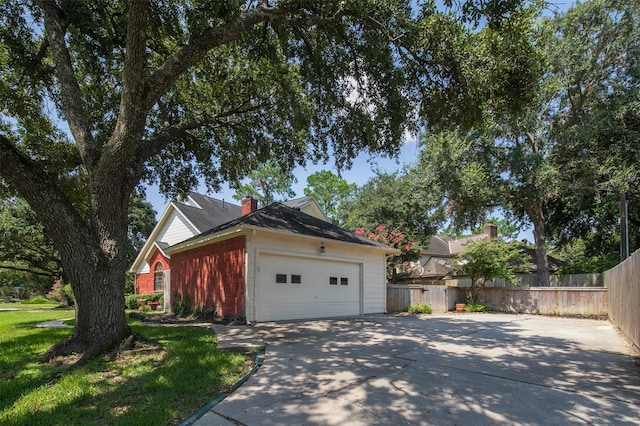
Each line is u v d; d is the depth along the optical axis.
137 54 5.56
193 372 4.57
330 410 3.54
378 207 21.00
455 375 4.78
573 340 7.63
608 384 4.43
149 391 3.95
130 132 5.66
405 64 7.69
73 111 5.90
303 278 11.66
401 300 15.85
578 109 16.33
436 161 16.95
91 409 3.43
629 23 14.41
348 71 8.74
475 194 16.95
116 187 5.84
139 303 17.59
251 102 10.37
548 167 15.40
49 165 8.34
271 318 10.59
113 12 7.92
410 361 5.55
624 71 15.27
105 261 5.64
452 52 6.77
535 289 14.38
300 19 7.05
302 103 9.98
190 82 10.10
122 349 5.51
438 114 7.89
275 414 3.43
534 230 18.62
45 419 3.20
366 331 8.64
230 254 10.77
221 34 6.25
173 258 14.09
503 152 17.11
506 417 3.38
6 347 6.21
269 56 8.92
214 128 10.06
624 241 14.19
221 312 10.89
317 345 6.75
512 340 7.56
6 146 5.11
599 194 15.70
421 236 20.70
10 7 7.50
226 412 3.48
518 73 6.53
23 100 8.90
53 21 6.11
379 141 9.32
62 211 5.41
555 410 3.57
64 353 5.29
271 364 5.30
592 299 12.91
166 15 8.24
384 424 3.22
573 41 15.09
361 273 13.80
